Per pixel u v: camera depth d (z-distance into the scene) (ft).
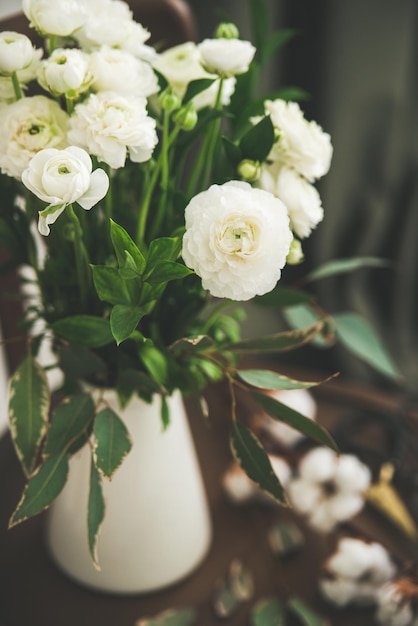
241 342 1.83
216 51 1.72
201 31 3.42
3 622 2.18
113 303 1.71
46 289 1.94
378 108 3.49
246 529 2.44
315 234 3.76
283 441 2.56
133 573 2.19
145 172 1.86
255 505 2.49
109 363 1.93
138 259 1.62
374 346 2.26
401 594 2.13
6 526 2.42
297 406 2.55
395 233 3.76
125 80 1.67
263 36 2.11
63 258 1.84
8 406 1.81
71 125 1.64
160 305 1.87
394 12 3.28
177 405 2.07
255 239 1.59
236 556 2.36
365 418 2.66
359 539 2.31
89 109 1.62
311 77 3.50
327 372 4.17
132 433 1.99
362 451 2.54
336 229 3.74
